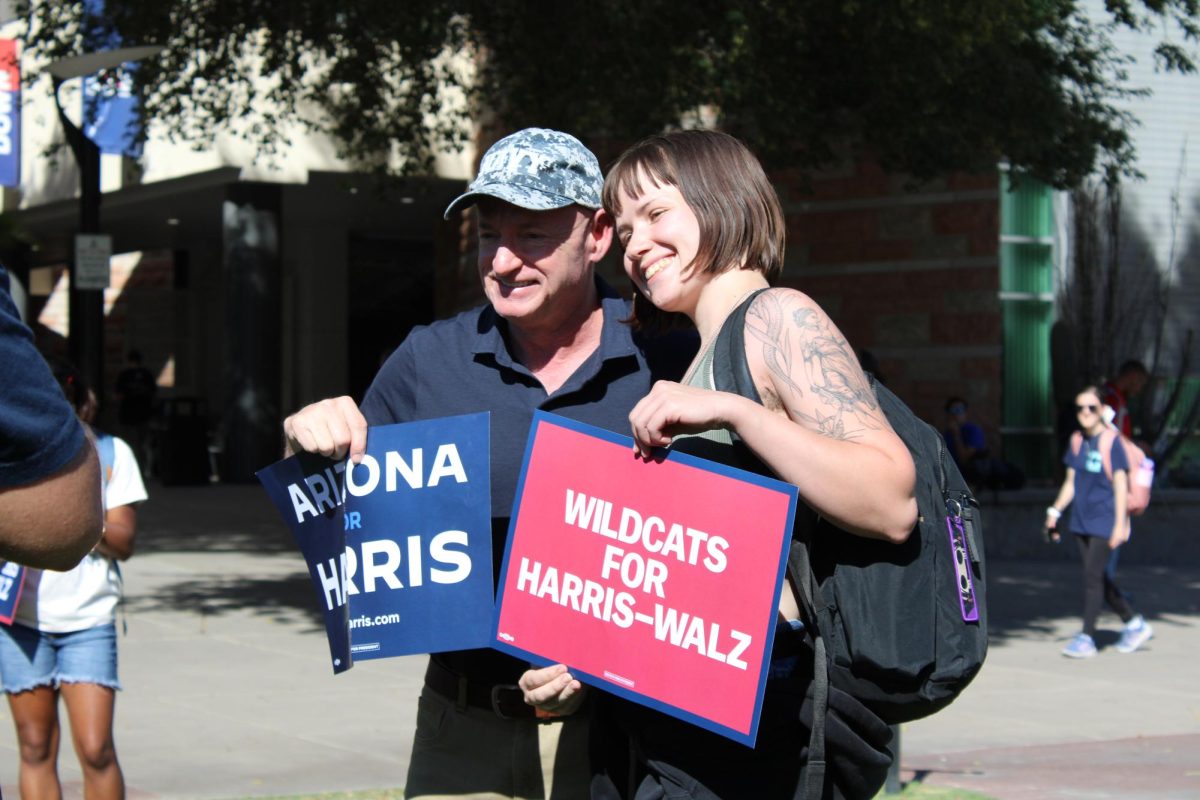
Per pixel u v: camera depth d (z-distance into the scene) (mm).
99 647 4645
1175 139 21406
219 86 13766
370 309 29562
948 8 11164
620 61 11781
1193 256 21344
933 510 2596
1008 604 12805
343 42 12680
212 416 29734
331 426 3064
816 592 2574
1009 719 8039
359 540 3080
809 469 2445
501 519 3293
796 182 19578
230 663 9188
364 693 8312
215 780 6309
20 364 1779
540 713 3219
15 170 22156
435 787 3350
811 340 2594
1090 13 20906
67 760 6625
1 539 1815
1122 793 6328
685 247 2789
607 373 3305
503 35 12711
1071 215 20312
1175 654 10297
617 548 2725
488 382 3350
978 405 18703
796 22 11828
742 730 2553
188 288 30203
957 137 13414
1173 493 17344
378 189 14250
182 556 14695
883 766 2678
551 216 3180
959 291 18812
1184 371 19828
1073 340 19906
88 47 13586
